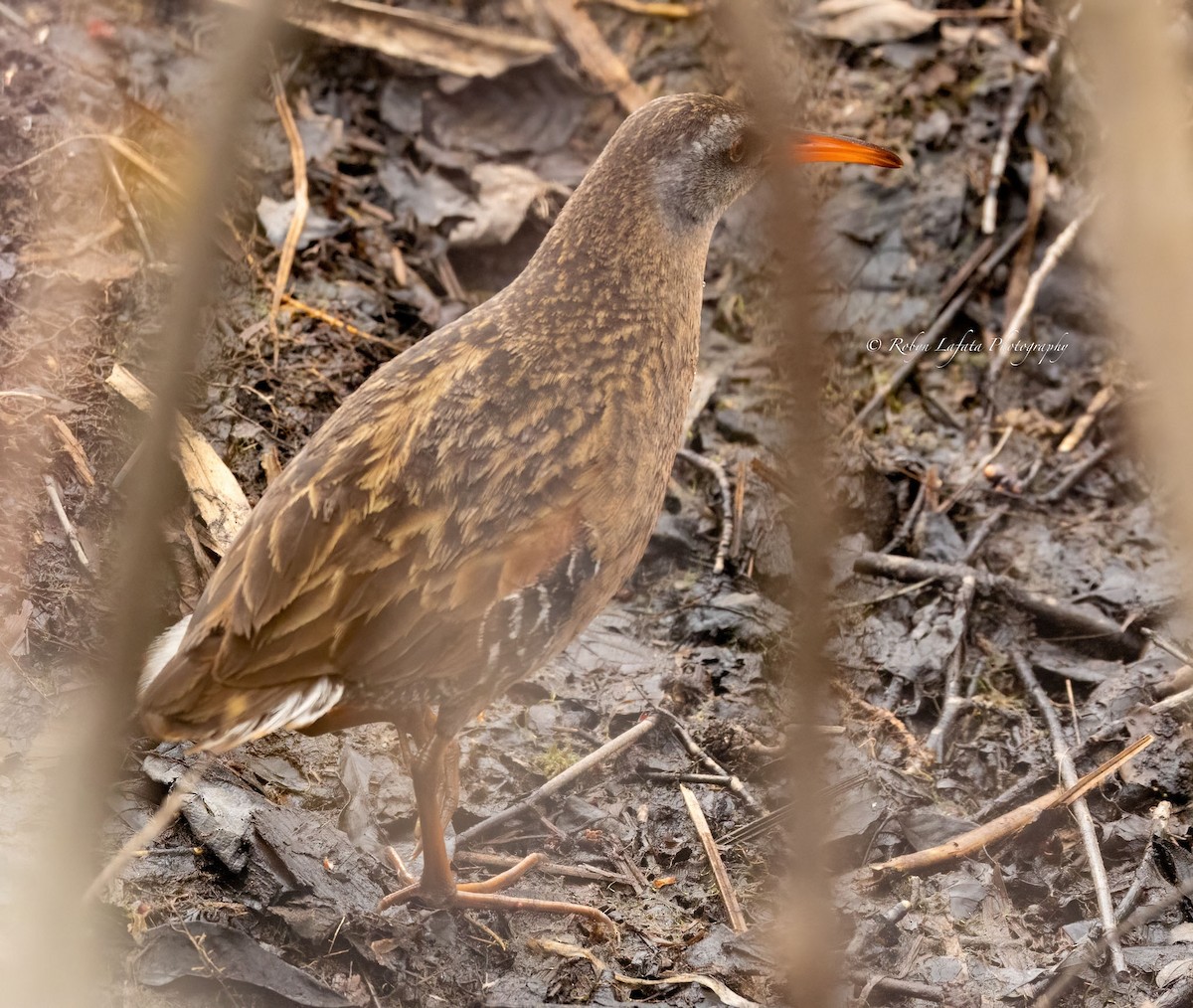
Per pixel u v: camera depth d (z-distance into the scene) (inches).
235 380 392.2
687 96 303.0
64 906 167.8
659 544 401.7
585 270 285.6
